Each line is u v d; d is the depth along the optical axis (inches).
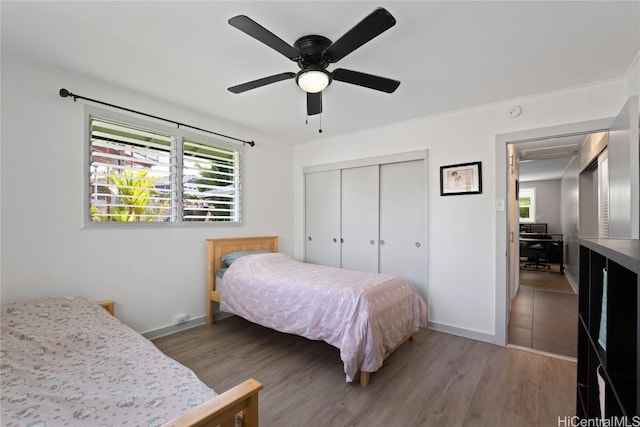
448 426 70.1
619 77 95.1
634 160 75.4
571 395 81.7
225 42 78.6
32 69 91.4
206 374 92.7
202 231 135.8
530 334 125.4
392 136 144.5
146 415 43.3
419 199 137.3
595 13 65.9
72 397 47.2
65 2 64.1
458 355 105.9
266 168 165.0
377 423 71.1
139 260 115.2
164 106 121.6
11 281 87.8
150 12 67.2
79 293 100.3
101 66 91.8
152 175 119.8
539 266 296.7
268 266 126.4
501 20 68.7
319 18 68.6
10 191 87.7
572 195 239.0
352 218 159.3
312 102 89.5
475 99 113.8
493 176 118.0
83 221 101.4
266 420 71.9
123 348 66.0
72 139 99.3
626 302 39.0
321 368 96.8
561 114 105.3
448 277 127.8
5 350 60.5
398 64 88.5
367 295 91.6
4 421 41.2
